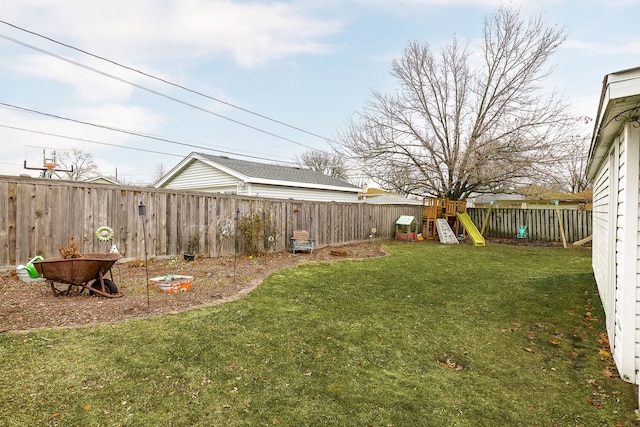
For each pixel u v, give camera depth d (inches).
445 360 121.7
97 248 241.4
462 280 249.4
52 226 221.8
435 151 677.3
